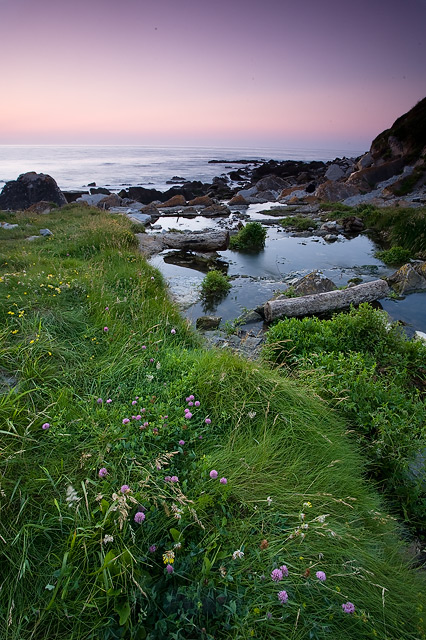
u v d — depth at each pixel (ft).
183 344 16.63
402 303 29.86
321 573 6.10
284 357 16.69
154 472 8.12
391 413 11.73
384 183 95.55
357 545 7.56
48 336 13.39
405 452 10.72
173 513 7.14
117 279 24.13
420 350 17.54
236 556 6.22
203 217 80.12
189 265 42.32
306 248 50.52
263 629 5.85
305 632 5.90
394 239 49.78
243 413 10.66
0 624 5.67
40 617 5.64
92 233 37.60
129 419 9.78
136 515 6.59
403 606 6.78
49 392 10.50
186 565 6.39
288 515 7.55
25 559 6.16
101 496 6.75
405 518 9.42
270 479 8.60
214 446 9.43
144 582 6.07
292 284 33.42
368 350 17.78
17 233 40.88
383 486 10.46
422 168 89.51
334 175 125.59
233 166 346.74
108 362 12.99
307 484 8.76
